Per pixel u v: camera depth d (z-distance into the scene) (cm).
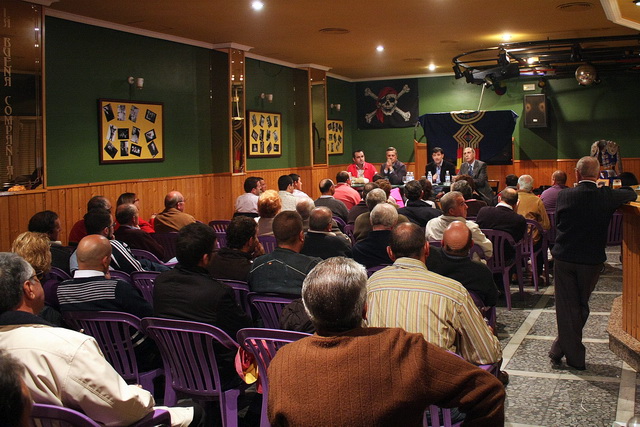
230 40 932
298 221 331
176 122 901
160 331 273
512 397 349
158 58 863
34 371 181
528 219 597
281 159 1179
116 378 191
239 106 980
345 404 140
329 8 733
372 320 241
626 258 410
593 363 400
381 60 1179
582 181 374
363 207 664
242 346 252
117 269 394
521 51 1062
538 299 578
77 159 738
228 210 981
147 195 848
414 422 143
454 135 1277
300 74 1210
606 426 309
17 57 618
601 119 1278
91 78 755
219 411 316
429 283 239
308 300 154
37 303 203
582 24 865
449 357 148
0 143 602
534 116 1291
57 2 668
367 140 1480
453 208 480
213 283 279
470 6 738
